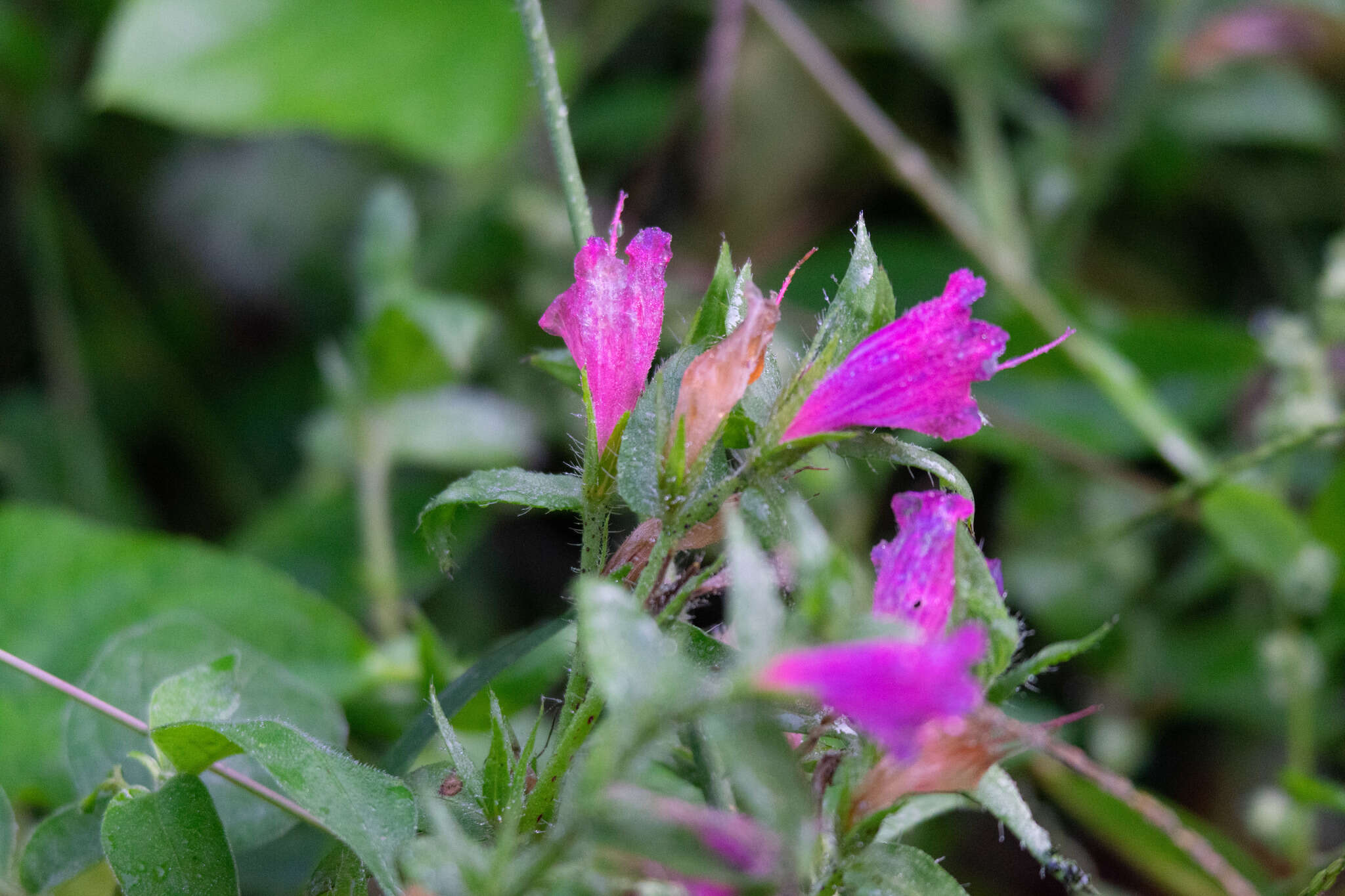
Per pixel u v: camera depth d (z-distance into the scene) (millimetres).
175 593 394
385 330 460
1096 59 635
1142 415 494
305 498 528
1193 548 541
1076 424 537
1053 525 529
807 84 626
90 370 625
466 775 314
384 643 470
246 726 311
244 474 622
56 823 335
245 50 551
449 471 532
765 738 292
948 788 308
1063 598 516
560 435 580
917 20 621
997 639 305
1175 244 667
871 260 316
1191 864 406
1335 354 523
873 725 287
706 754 327
